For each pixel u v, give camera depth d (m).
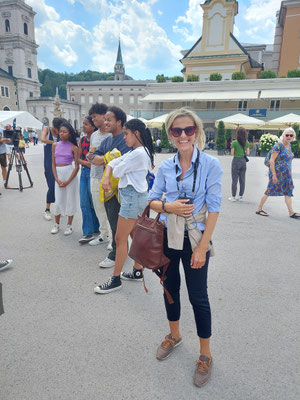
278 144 5.39
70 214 4.50
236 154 6.82
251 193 8.01
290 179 5.56
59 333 2.31
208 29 34.41
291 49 35.31
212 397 1.76
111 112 3.21
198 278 1.86
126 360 2.04
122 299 2.82
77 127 72.44
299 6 34.12
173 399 1.74
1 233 4.59
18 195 7.27
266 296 2.88
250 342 2.22
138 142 2.76
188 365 2.01
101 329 2.37
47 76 110.75
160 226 1.88
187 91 30.50
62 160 4.30
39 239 4.36
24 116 11.56
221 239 4.46
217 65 34.78
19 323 2.43
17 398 1.73
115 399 1.73
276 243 4.30
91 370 1.95
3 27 60.41
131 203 2.76
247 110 27.80
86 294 2.89
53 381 1.86
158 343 2.22
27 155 17.98
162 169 1.91
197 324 1.90
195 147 1.84
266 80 27.75
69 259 3.69
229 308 2.66
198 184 1.77
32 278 3.20
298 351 2.13
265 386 1.83
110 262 3.50
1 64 62.25
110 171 2.98
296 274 3.35
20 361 2.02
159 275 1.95
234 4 33.44
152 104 31.84
